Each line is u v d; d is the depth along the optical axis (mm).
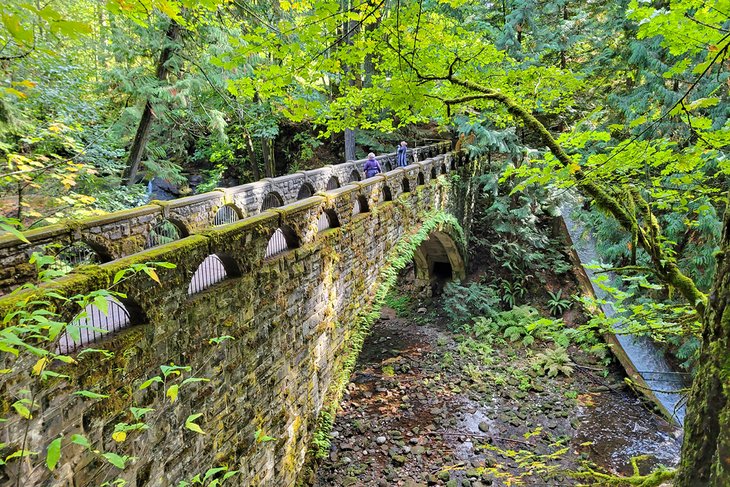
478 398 11641
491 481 8672
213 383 4492
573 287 15773
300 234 6152
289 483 6172
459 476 8828
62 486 2941
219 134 11664
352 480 8711
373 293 9195
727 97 8945
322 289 6980
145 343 3598
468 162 17047
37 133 7617
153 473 3738
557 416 10922
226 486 4746
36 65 7766
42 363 2131
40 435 2793
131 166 10492
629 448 9820
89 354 3121
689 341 10297
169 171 10914
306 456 6691
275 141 20766
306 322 6508
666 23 2721
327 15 3527
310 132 20562
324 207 6945
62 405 2934
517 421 10672
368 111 6508
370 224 9023
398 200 10555
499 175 16078
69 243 4641
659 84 9961
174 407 3959
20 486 2660
